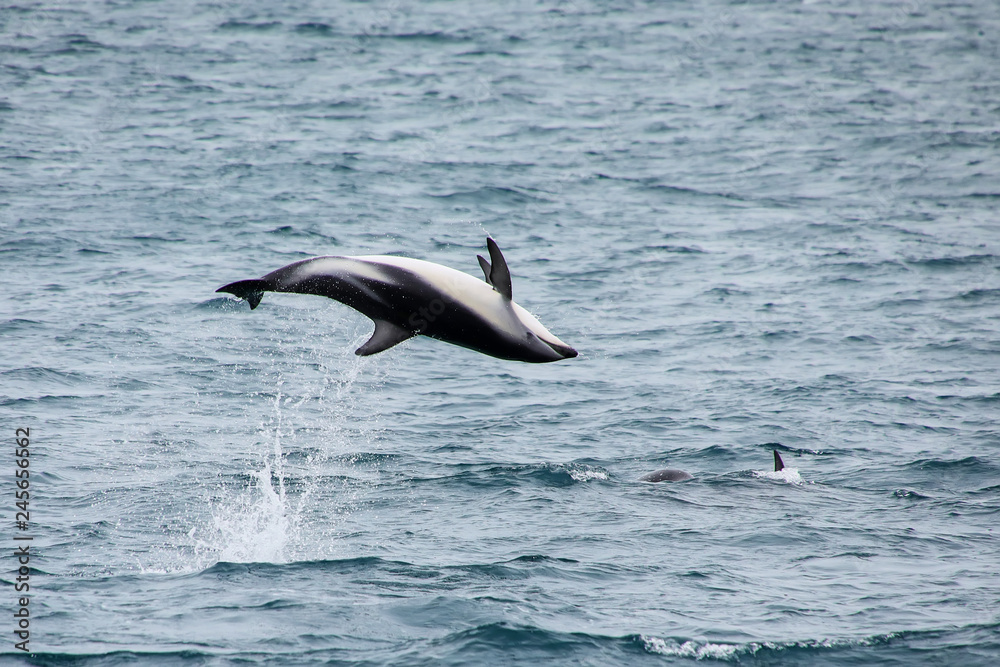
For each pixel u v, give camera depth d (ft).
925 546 143.02
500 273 96.89
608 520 154.10
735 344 276.62
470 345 94.07
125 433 198.29
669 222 428.15
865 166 541.34
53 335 259.60
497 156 550.36
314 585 124.88
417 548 140.77
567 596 121.80
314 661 102.63
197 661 102.42
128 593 121.90
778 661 105.40
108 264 329.31
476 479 175.63
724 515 157.17
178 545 141.79
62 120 580.30
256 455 188.96
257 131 584.40
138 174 465.06
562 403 229.66
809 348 272.51
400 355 264.52
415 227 401.08
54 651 104.17
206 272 324.80
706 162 549.95
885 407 224.12
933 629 112.88
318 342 268.21
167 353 251.80
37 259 330.75
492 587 124.26
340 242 369.50
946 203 463.01
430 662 102.42
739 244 394.11
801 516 156.76
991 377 245.45
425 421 214.69
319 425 209.15
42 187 430.20
